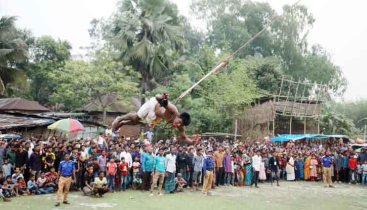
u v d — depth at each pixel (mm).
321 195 15102
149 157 14352
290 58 46531
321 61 46281
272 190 16125
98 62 24891
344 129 33250
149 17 26969
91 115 30469
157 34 27266
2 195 11273
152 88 29500
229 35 47125
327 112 33938
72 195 12492
